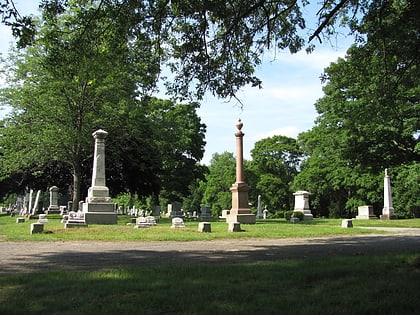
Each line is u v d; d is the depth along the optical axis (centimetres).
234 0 1202
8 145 3366
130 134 3572
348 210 5988
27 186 4603
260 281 723
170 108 4088
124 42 1200
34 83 3209
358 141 2862
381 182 5094
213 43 1367
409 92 2470
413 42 1216
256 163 7750
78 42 1156
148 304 570
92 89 3148
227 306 557
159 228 2244
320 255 1188
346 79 1700
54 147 3189
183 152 5375
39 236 1747
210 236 1862
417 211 5234
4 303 584
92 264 1020
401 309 540
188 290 650
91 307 556
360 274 788
